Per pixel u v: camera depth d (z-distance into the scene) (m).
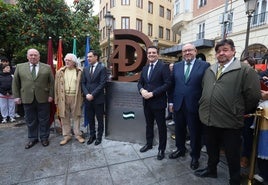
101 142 3.85
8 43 7.93
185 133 3.22
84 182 2.59
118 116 3.95
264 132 2.36
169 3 26.72
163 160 3.17
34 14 6.65
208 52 12.25
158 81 3.18
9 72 5.27
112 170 2.88
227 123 2.26
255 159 2.50
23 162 3.10
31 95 3.56
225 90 2.25
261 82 2.46
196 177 2.71
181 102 2.95
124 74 4.20
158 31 25.44
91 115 3.74
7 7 6.96
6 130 4.60
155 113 3.21
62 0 6.82
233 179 2.37
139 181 2.62
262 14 9.41
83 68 3.83
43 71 3.62
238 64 2.24
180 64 3.06
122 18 22.19
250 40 9.83
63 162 3.10
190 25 14.54
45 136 3.76
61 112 3.70
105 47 25.20
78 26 7.98
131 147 3.64
